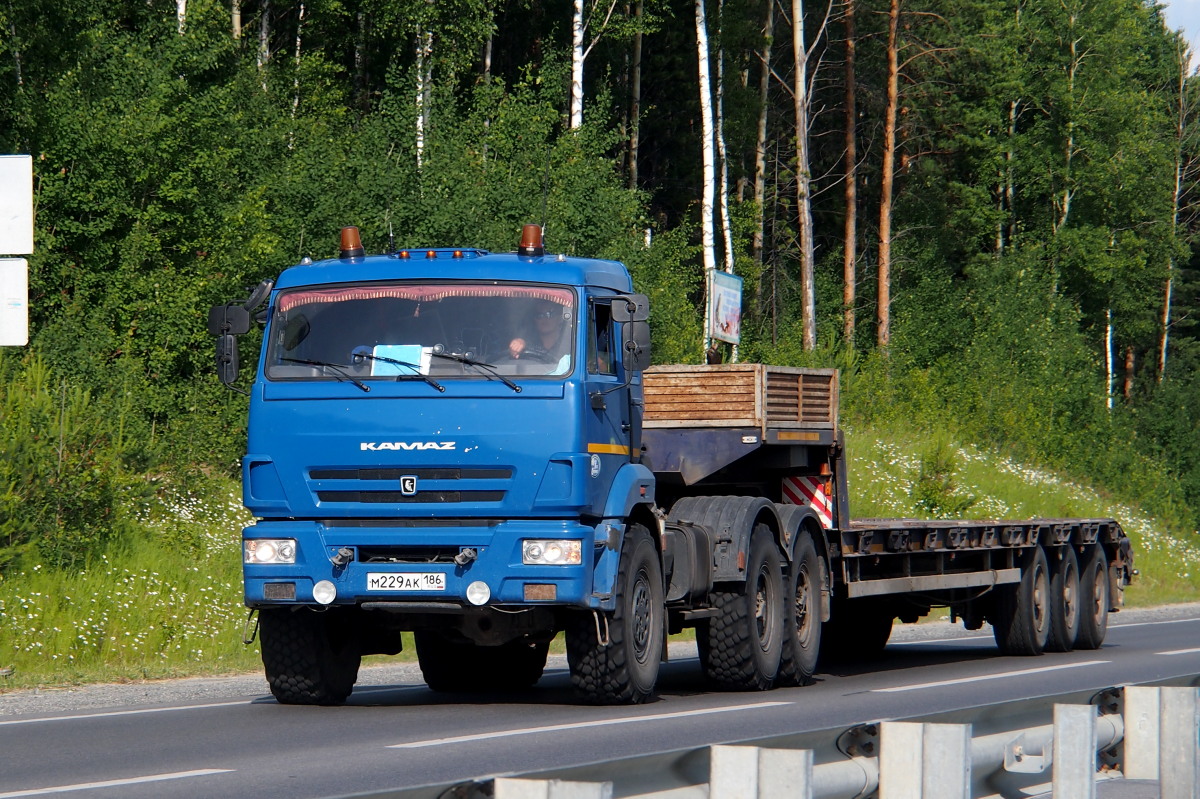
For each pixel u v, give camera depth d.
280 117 132.12
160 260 98.81
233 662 60.94
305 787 28.17
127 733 37.38
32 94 94.56
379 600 40.78
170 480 84.12
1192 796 22.17
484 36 148.25
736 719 40.34
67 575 65.81
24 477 67.50
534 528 40.25
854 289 199.00
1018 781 22.83
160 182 99.19
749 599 49.00
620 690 42.81
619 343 44.38
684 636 82.12
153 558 71.12
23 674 54.56
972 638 86.19
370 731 37.75
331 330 42.38
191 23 107.94
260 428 42.00
